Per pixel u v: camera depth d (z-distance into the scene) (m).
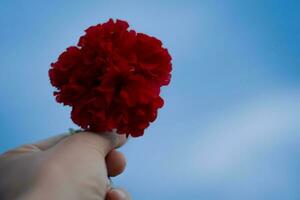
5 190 0.27
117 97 0.30
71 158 0.28
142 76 0.30
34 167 0.27
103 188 0.28
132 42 0.30
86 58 0.30
